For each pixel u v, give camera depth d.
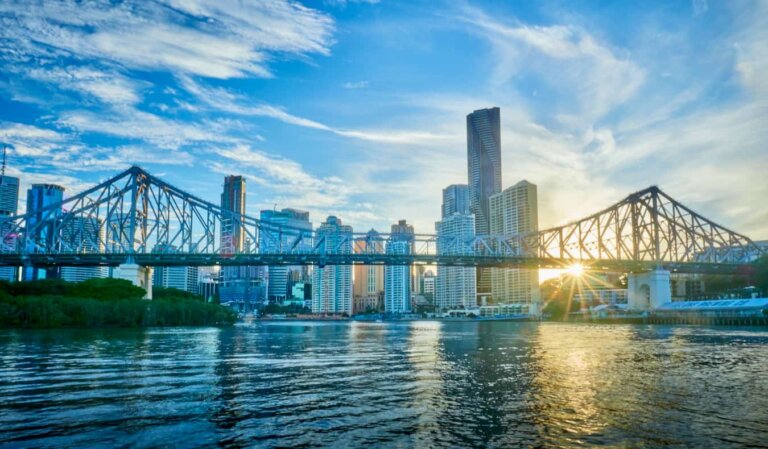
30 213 157.00
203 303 162.75
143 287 161.12
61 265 159.50
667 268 193.88
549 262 184.38
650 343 85.31
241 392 39.69
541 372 50.22
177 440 27.34
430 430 29.11
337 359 62.25
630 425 30.12
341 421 30.95
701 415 32.34
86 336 94.81
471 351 72.88
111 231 159.38
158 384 42.94
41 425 30.02
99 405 34.94
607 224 195.38
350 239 172.25
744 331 122.25
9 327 115.25
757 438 27.78
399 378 46.56
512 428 29.50
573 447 26.38
